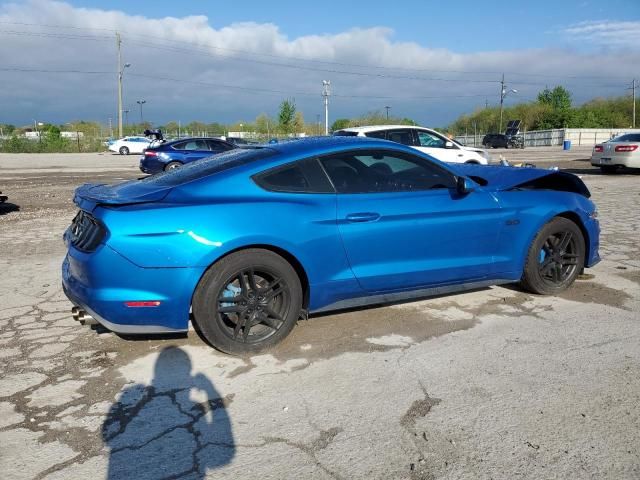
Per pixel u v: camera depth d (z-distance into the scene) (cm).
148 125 7119
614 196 1227
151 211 356
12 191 1429
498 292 529
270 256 379
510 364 373
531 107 8281
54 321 459
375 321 454
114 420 306
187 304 361
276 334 391
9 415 311
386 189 429
